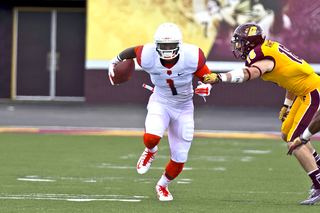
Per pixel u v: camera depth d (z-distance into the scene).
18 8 64.69
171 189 19.44
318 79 17.06
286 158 27.94
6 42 65.00
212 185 20.33
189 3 59.22
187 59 15.75
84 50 64.81
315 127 14.29
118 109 53.66
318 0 58.53
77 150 29.58
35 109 51.94
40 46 65.12
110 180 21.08
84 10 64.25
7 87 65.38
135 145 32.00
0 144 31.16
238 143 33.75
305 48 58.91
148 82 60.59
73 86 65.31
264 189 19.61
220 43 59.16
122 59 18.14
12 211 15.18
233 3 58.75
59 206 15.96
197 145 32.59
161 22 59.62
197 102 60.09
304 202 16.78
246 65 16.78
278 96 59.62
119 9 59.88
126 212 15.23
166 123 16.94
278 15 58.88
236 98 60.00
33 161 25.56
